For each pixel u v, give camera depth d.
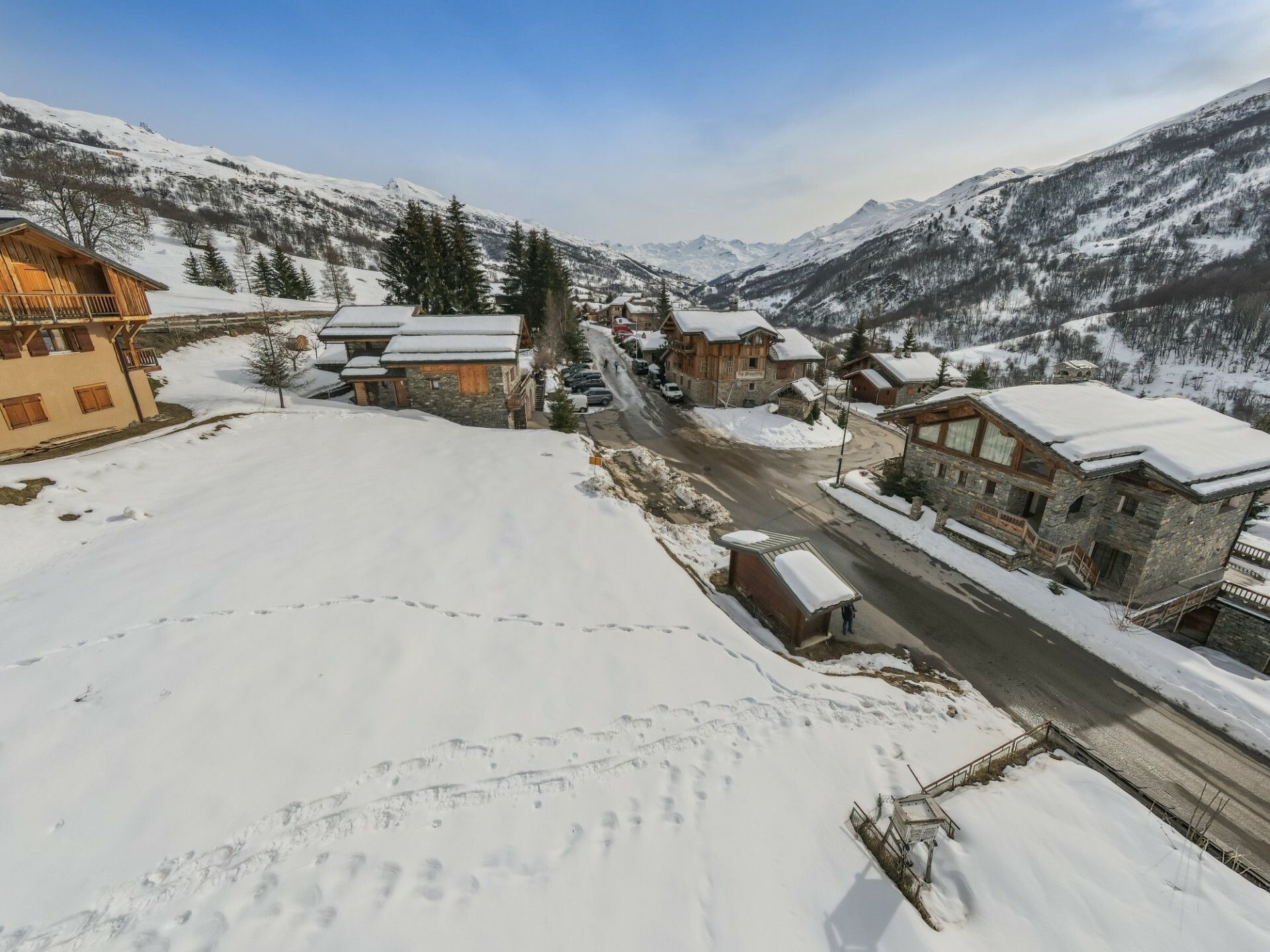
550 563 16.11
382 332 32.81
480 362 29.58
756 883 7.86
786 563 15.90
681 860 8.07
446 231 55.47
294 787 8.30
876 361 51.00
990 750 11.52
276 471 20.95
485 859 7.69
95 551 14.32
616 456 29.23
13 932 6.12
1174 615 18.36
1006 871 8.34
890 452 36.38
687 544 21.25
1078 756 11.17
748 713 11.35
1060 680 15.10
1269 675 16.83
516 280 62.50
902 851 8.11
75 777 8.00
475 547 16.39
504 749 9.56
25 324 18.31
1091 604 18.41
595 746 9.95
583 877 7.62
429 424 29.25
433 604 13.28
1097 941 7.39
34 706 9.12
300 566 14.22
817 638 16.12
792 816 9.11
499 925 6.86
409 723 9.76
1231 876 8.41
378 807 8.20
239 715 9.41
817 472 31.34
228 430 24.52
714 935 7.09
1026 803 9.70
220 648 10.94
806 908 7.55
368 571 14.36
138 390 23.89
